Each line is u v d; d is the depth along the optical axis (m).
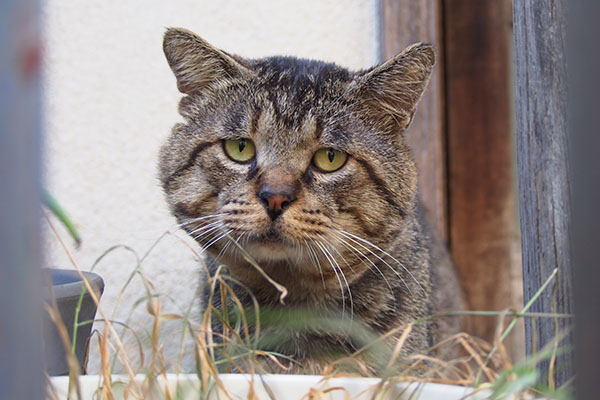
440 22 0.81
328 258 0.59
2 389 0.25
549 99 0.53
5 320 0.25
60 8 0.76
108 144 0.78
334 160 0.61
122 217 0.77
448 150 0.86
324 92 0.62
